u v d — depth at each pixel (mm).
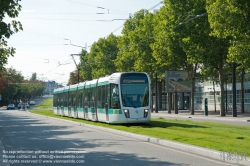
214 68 44594
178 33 42656
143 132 21875
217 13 29875
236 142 15961
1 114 68750
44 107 116625
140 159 13352
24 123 38688
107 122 30250
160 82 76938
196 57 42156
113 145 17578
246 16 28969
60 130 27703
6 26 16250
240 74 55594
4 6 15844
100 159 13602
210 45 41750
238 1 28391
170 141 17188
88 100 36594
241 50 30438
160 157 13703
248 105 57719
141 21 58656
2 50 21641
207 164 12102
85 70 93000
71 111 44469
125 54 64062
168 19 43562
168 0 43219
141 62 58219
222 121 34906
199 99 74938
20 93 146625
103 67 78125
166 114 55438
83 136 22438
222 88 44000
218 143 15758
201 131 21578
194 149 14766
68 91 46938
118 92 28672
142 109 28422
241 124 29594
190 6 42344
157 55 48656
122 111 28234
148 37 56875
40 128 30484
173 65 49531
